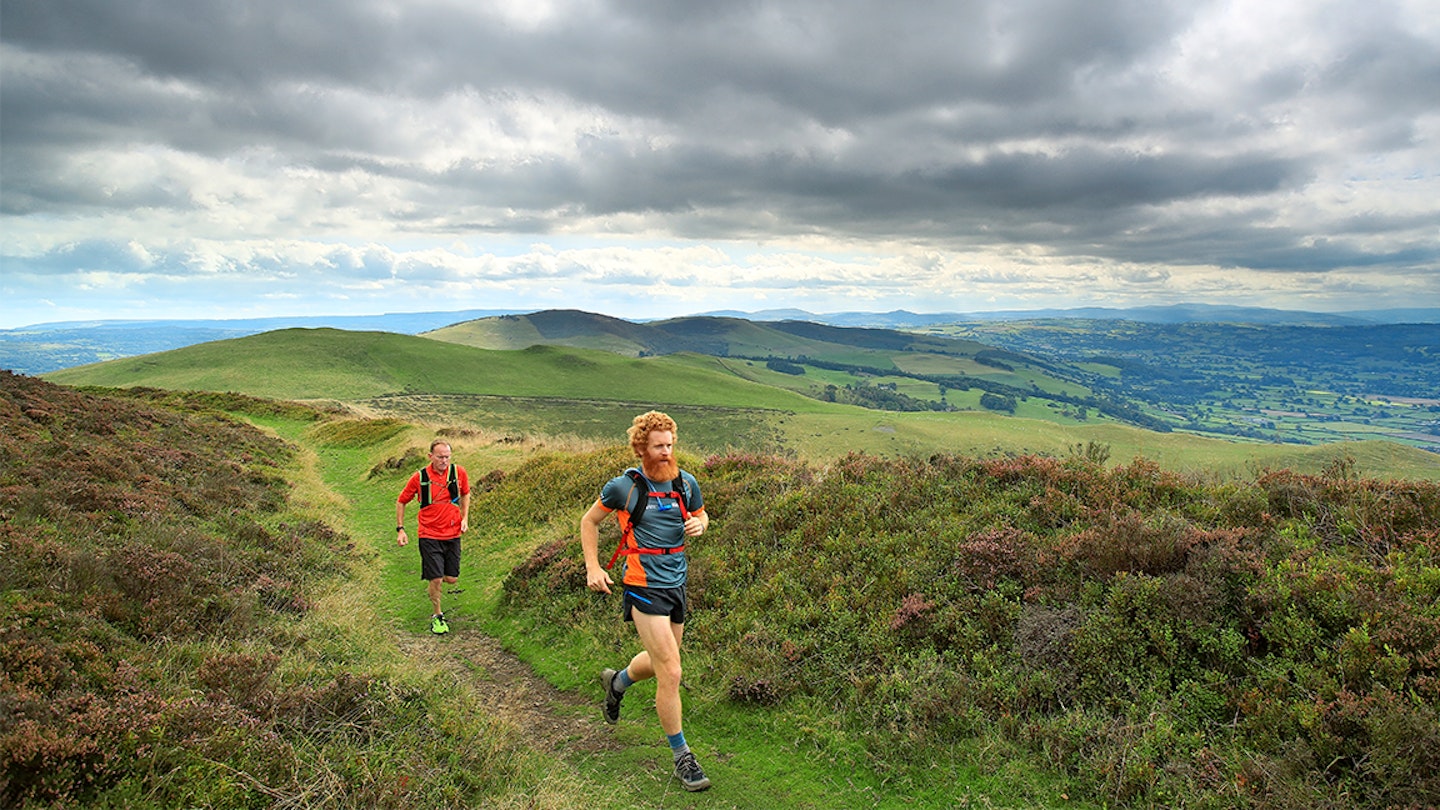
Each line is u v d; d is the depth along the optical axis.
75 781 3.54
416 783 4.27
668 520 4.87
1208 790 4.08
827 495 8.92
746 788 4.77
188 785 3.73
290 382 145.50
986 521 7.51
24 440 11.24
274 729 4.51
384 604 9.52
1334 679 4.37
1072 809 4.26
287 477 19.00
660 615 4.79
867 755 4.97
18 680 4.18
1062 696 5.08
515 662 7.46
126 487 10.06
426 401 144.12
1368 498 6.14
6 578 5.48
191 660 5.29
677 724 4.78
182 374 144.75
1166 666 4.99
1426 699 4.04
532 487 14.27
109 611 5.63
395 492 18.64
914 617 6.12
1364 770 3.85
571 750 5.38
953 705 5.16
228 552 8.26
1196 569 5.54
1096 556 6.07
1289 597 5.06
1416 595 4.78
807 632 6.48
